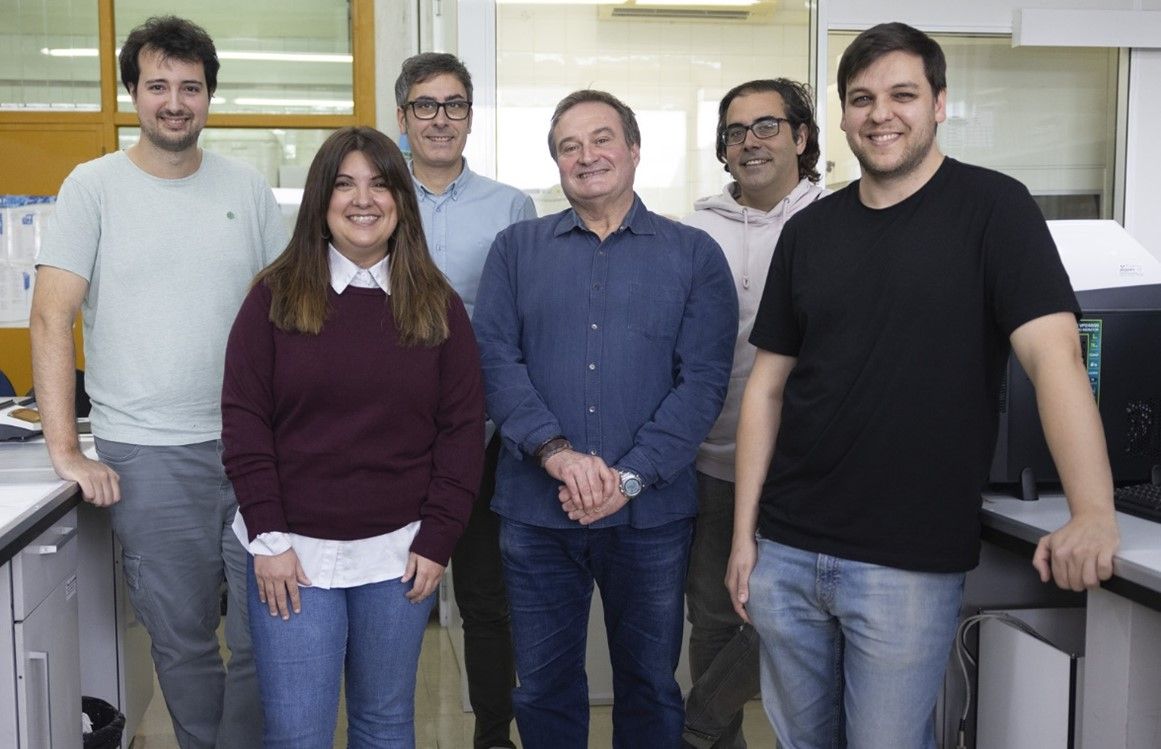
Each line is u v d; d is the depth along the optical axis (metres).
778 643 1.81
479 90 3.65
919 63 1.63
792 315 1.85
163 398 2.19
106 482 2.12
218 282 2.23
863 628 1.68
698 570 2.54
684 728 2.50
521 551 2.18
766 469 1.90
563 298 2.14
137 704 2.98
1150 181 4.62
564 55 3.71
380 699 1.93
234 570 2.28
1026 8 4.41
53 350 2.11
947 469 1.62
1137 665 1.55
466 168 2.71
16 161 4.80
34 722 1.93
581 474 2.00
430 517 1.90
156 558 2.23
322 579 1.84
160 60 2.12
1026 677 1.83
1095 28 4.39
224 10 4.84
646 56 3.77
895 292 1.63
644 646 2.18
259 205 2.35
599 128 2.09
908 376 1.62
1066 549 1.53
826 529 1.70
